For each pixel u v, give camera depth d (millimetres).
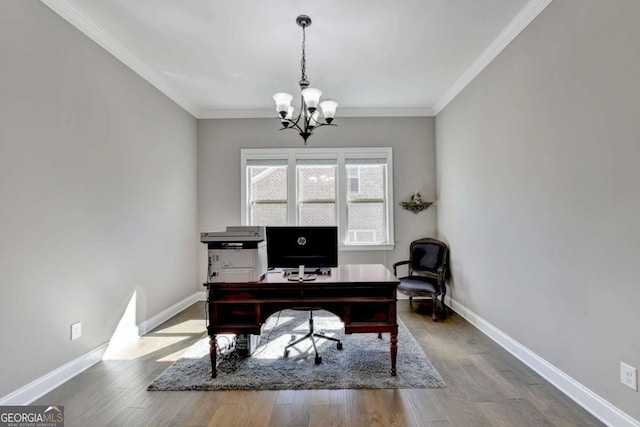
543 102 2404
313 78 3711
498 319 3084
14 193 2047
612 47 1812
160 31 2770
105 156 2855
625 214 1757
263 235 2561
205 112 4773
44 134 2258
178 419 1959
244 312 2408
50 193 2299
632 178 1713
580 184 2061
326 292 2410
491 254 3197
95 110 2740
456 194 4043
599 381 1936
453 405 2078
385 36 2871
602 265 1906
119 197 3041
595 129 1938
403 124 4793
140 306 3354
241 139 4828
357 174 4840
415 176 4773
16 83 2062
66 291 2428
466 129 3732
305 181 4844
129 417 1979
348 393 2230
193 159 4672
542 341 2447
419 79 3764
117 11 2492
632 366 1728
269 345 3041
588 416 1949
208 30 2760
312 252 2602
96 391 2268
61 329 2377
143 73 3412
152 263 3590
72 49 2504
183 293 4332
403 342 3094
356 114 4758
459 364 2646
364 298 2408
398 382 2350
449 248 4285
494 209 3131
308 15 2561
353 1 2396
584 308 2043
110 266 2908
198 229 4789
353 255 4770
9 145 2018
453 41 2963
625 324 1768
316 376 2441
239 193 4812
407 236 4762
